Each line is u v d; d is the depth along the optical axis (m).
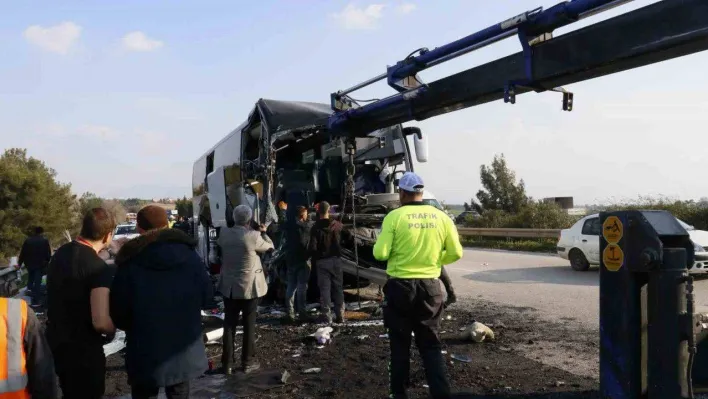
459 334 7.66
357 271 9.27
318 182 11.70
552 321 8.57
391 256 4.90
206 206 15.88
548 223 27.00
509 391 5.28
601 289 4.13
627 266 3.90
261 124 11.20
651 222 3.94
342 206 10.87
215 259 14.27
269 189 10.55
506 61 5.38
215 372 6.37
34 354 2.81
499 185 38.09
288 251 9.12
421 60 6.04
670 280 3.72
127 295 3.81
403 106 6.70
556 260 17.38
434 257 4.80
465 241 26.77
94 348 3.82
